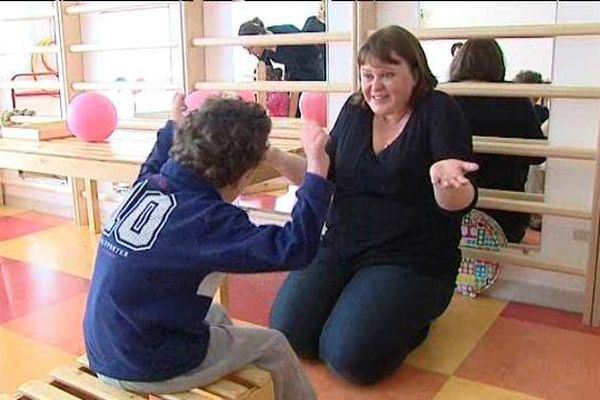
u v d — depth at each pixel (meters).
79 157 2.35
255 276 2.78
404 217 1.95
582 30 2.07
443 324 2.29
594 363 2.00
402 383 1.89
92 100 2.65
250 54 2.86
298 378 1.49
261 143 1.29
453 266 2.03
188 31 2.89
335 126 2.10
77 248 3.19
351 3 2.51
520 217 2.43
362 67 1.91
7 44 3.74
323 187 1.29
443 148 1.84
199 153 1.25
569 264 2.32
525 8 2.32
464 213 1.84
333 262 2.05
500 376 1.93
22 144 2.66
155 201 1.27
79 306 2.48
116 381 1.31
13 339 2.19
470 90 2.28
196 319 1.29
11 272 2.85
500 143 2.31
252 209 2.92
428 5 2.45
